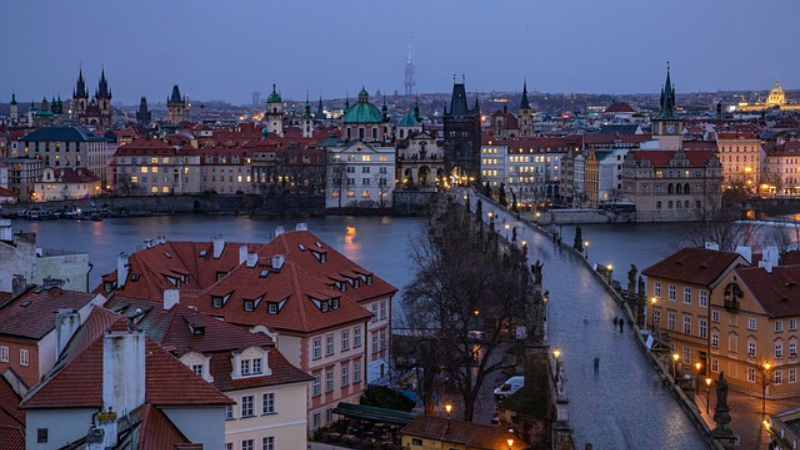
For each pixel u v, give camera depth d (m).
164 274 182.12
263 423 130.25
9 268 181.75
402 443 136.12
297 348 156.75
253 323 159.62
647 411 125.00
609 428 118.31
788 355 184.62
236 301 163.75
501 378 182.25
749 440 155.38
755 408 174.50
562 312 180.00
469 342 169.50
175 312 134.25
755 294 184.50
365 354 170.12
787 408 174.50
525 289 187.88
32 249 184.50
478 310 194.50
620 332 164.50
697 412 121.25
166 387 91.75
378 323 185.88
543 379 138.25
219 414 91.62
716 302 192.50
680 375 151.25
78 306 126.12
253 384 129.38
